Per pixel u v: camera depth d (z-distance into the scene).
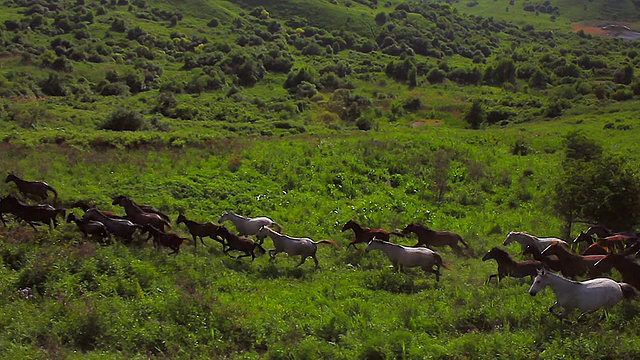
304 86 88.88
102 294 13.32
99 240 17.27
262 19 134.62
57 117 54.41
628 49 131.00
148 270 14.79
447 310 13.20
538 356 10.74
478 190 30.80
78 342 11.25
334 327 12.12
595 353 10.68
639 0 184.12
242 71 93.25
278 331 12.02
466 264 19.27
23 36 97.38
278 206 25.92
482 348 10.91
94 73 85.25
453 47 131.38
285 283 16.16
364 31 134.12
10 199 18.11
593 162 22.11
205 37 114.88
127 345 11.17
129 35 108.81
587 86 89.19
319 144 36.59
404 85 99.44
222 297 14.19
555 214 23.38
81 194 23.73
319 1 147.00
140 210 19.94
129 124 50.09
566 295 12.41
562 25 170.00
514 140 44.41
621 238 18.53
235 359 10.97
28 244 16.19
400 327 12.30
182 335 11.64
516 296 14.19
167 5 133.50
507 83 102.19
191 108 67.94
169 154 31.77
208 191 26.09
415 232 20.06
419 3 171.00
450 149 37.59
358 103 82.38
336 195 28.41
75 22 112.75
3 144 31.77
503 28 159.75
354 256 19.41
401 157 34.34
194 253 18.25
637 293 12.98
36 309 12.30
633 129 50.75
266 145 35.94
